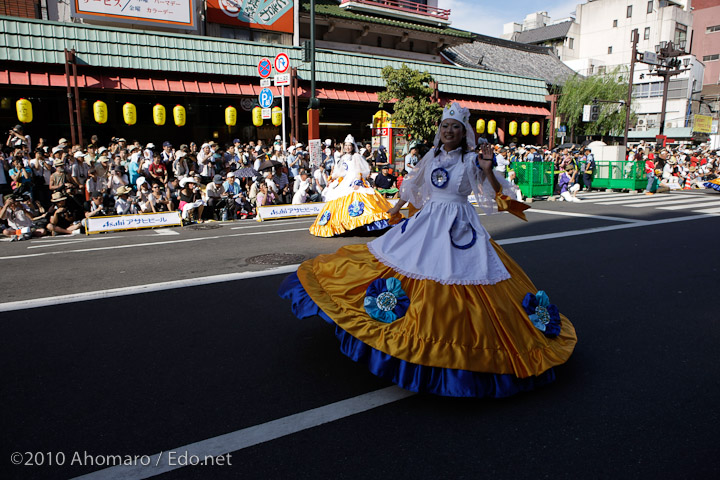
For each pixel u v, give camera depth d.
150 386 3.38
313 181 13.94
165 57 15.55
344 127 21.17
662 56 28.05
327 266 3.61
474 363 2.98
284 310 4.90
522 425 2.90
